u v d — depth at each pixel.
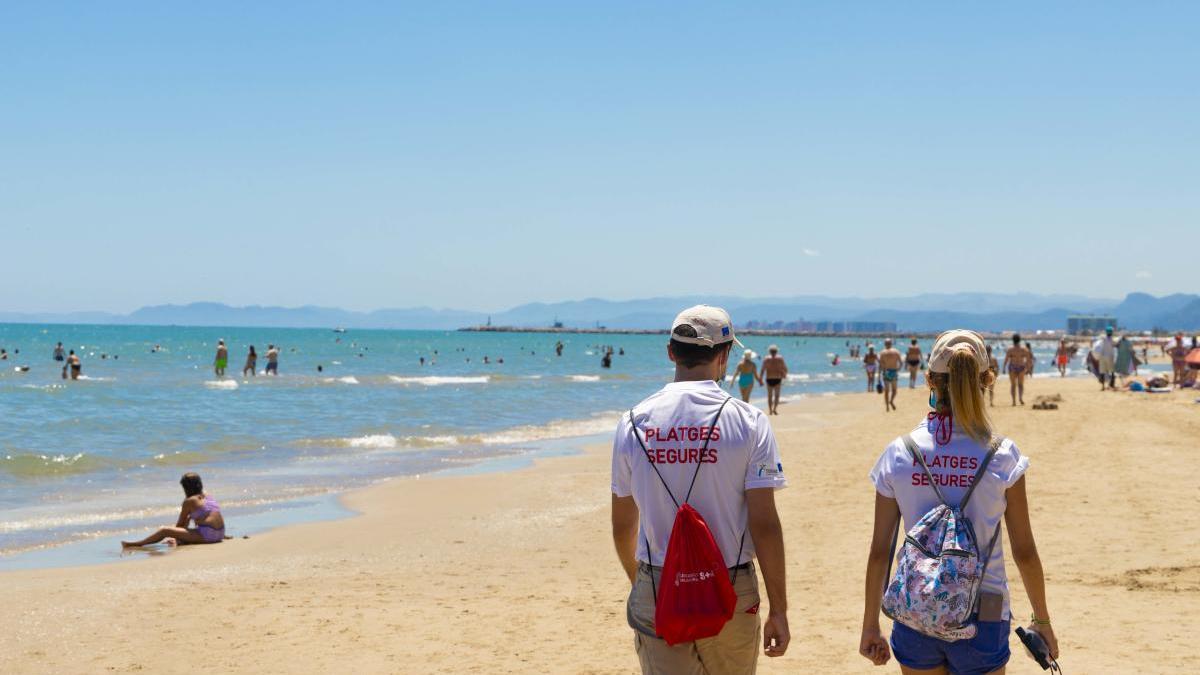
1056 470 13.70
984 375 3.32
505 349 130.50
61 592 8.13
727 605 2.96
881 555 3.40
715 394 3.19
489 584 8.50
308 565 9.42
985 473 3.20
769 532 3.09
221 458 18.38
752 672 3.19
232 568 9.26
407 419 26.94
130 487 14.77
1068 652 5.86
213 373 49.91
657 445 3.13
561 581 8.63
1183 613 6.66
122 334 198.50
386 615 7.33
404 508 12.94
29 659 6.29
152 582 8.59
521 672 5.91
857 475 14.70
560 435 23.31
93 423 23.62
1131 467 13.82
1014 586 7.63
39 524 11.73
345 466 17.38
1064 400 26.98
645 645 3.17
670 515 3.12
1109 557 8.48
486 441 21.86
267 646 6.53
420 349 120.25
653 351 127.69
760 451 3.12
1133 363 36.31
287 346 120.56
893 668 5.82
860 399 34.81
